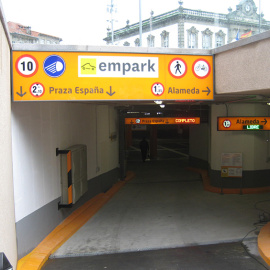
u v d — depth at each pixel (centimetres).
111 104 1092
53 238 685
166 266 535
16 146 554
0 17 399
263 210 916
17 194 555
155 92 580
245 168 1155
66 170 767
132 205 1034
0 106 395
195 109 1379
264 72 510
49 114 710
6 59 467
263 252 552
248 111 1113
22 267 521
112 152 1293
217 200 1055
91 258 595
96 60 561
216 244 654
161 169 1773
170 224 823
